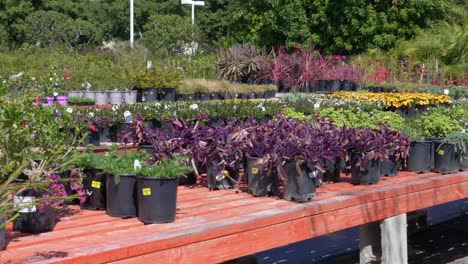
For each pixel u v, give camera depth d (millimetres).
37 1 29641
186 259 3473
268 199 4574
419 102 10367
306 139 4598
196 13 32688
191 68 15125
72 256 3047
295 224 4125
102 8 35281
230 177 4953
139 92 11797
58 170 3674
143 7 34719
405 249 5074
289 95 11539
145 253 3279
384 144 5234
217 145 4910
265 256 6445
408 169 5996
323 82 14570
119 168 3992
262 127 5082
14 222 3580
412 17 20031
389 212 4922
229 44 23188
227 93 12258
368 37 20000
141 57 16734
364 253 5277
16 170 3211
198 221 3822
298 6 20500
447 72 16859
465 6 21172
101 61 14977
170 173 3777
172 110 7484
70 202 4375
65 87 10055
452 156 5855
